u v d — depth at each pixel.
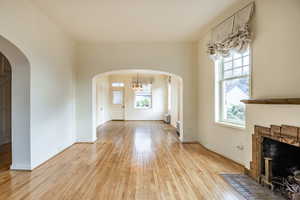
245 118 3.02
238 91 3.50
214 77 4.13
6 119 5.00
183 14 3.55
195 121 5.20
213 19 3.77
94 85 5.30
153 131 7.08
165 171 3.09
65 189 2.46
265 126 2.58
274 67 2.50
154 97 11.09
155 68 5.16
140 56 5.16
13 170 3.08
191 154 4.05
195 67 5.19
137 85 10.45
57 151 4.04
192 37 4.80
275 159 2.62
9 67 5.06
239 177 2.85
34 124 3.19
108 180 2.74
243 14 3.05
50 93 3.75
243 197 2.27
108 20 3.79
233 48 3.22
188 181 2.72
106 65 5.16
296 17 2.21
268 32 2.59
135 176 2.89
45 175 2.90
